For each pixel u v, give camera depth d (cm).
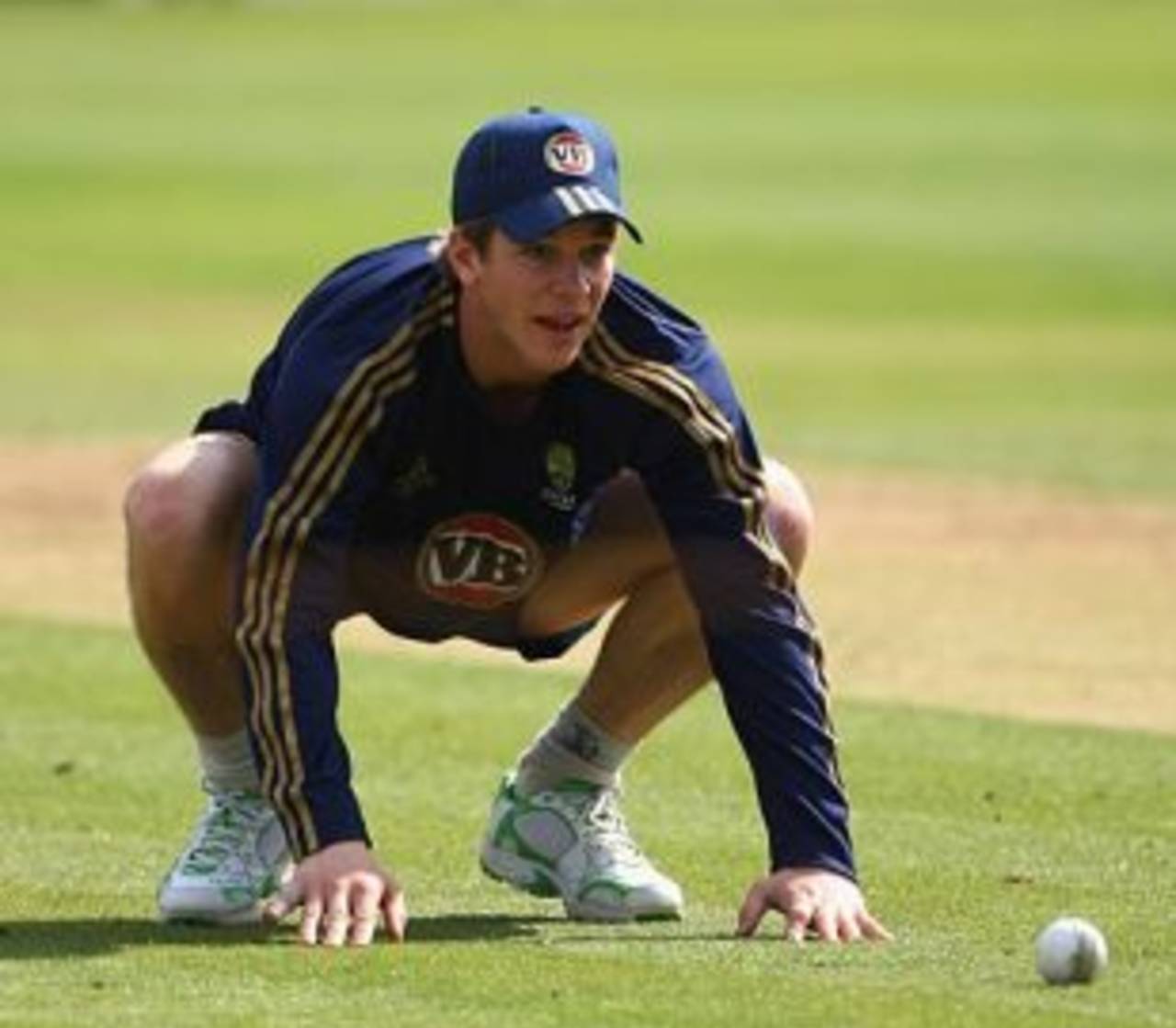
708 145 13000
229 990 2295
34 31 19438
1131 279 9675
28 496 5862
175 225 11081
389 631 2695
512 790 2686
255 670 2433
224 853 2602
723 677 2527
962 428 6806
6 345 8462
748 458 2527
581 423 2503
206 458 2572
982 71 15975
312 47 17875
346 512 2448
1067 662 4191
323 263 10275
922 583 4841
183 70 16525
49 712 3834
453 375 2466
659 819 3180
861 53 17012
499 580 2592
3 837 3055
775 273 9862
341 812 2422
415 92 15200
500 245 2398
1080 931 2334
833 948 2462
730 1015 2212
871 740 3628
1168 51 16775
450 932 2569
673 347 2505
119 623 4559
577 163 2398
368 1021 2198
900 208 11219
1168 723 3772
